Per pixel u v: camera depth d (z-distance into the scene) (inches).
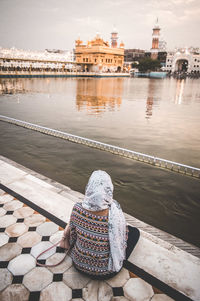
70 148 326.3
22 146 333.4
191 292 79.0
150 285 81.2
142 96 1095.0
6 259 91.6
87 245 70.3
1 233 105.8
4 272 85.7
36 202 130.9
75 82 2086.6
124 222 70.9
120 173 246.5
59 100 890.1
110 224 66.3
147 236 107.8
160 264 90.3
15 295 76.9
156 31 5093.5
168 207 185.5
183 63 5467.5
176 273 86.4
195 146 351.9
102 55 3710.6
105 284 81.3
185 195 204.1
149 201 193.8
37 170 252.8
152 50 5246.1
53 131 419.5
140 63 4434.1
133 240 83.9
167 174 245.6
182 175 244.4
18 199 133.8
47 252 95.3
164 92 1304.1
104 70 3821.4
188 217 173.3
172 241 110.2
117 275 84.8
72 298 76.4
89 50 3713.1
